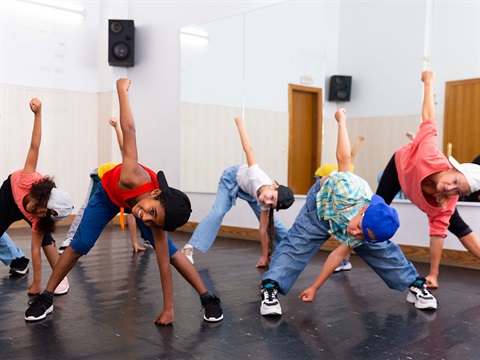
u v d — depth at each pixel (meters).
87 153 6.16
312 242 2.26
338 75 4.57
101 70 6.20
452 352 1.80
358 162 4.50
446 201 2.56
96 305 2.34
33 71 5.71
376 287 2.81
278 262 2.27
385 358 1.73
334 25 4.61
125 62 5.98
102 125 6.18
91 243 2.10
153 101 5.99
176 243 4.52
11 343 1.82
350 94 4.53
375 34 4.38
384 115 4.36
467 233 2.81
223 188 3.51
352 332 2.01
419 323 2.14
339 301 2.50
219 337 1.92
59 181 5.93
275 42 4.91
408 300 2.50
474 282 2.98
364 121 4.47
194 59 5.56
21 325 2.02
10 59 5.53
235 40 5.20
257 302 2.46
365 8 4.42
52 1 5.79
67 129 5.99
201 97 5.50
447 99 3.96
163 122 5.88
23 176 2.29
